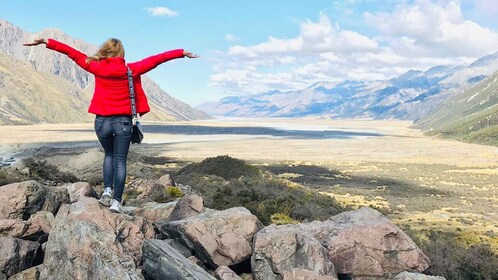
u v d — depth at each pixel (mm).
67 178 29672
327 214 32000
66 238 6840
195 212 10133
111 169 7535
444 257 19875
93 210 7438
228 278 7301
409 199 99188
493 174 159875
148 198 23188
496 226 68562
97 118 6949
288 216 28047
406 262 8570
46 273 6910
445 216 77938
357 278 8398
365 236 8633
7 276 7426
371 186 120562
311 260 7617
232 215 8789
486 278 18172
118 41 6840
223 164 72375
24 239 8273
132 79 6832
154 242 7254
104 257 6406
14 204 9125
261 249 7738
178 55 7023
